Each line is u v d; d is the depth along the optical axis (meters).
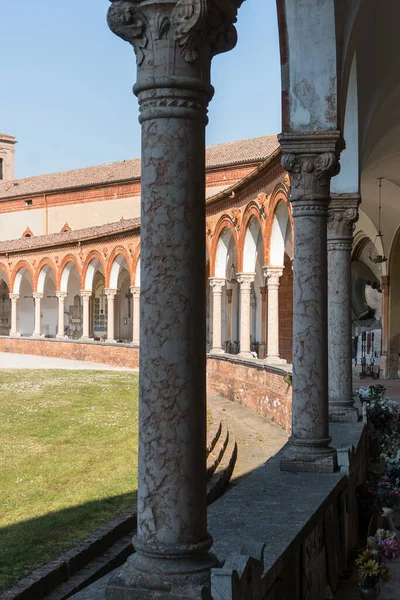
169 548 3.43
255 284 30.94
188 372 3.49
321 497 5.72
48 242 40.25
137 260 33.16
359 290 30.22
